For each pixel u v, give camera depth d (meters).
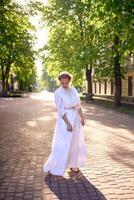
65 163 7.43
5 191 6.64
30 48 35.34
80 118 7.67
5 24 23.55
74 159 7.60
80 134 7.62
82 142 7.66
